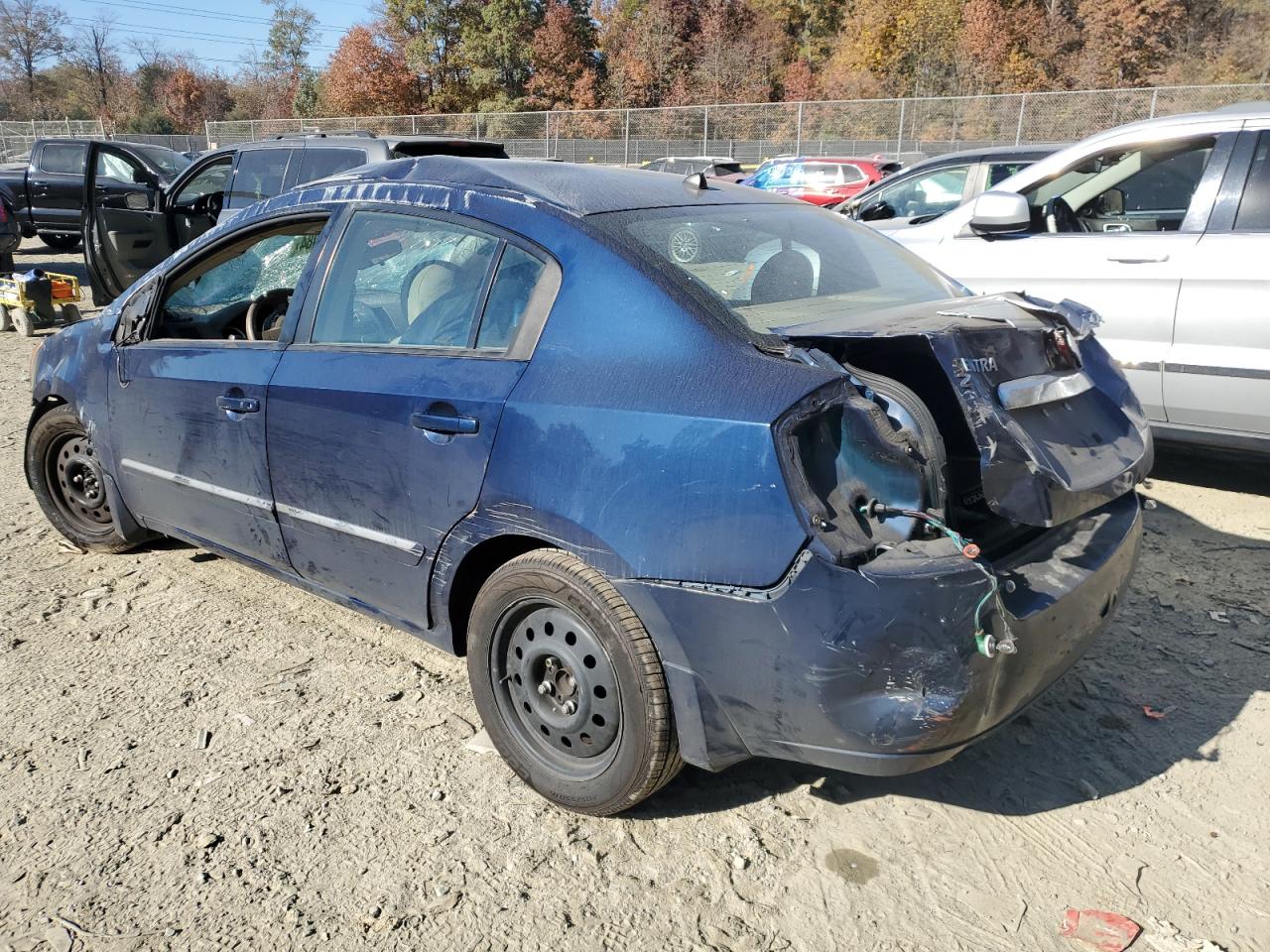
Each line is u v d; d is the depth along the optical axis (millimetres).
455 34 50656
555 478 2480
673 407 2318
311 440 3117
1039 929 2289
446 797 2777
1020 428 2367
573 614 2533
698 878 2467
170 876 2467
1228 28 38594
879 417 2234
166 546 4562
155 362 3699
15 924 2311
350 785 2824
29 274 10375
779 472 2150
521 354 2662
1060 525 2516
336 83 51625
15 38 73312
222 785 2814
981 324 2498
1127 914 2332
